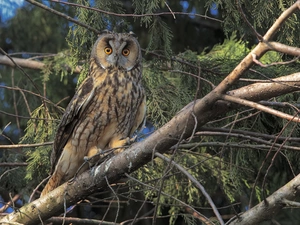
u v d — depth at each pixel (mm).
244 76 10469
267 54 11773
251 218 8531
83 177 8148
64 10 15047
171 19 15102
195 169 11805
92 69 9602
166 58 10680
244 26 10078
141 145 7719
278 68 10828
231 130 7543
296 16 9539
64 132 9422
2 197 12227
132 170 7887
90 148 9391
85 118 9312
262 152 11641
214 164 11844
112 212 14445
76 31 10102
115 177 7965
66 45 15445
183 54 11438
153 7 9375
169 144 7609
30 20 15594
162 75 11391
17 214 8422
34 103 14438
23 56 15852
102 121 9305
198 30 15516
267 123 10594
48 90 14594
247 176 12414
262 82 7137
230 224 8633
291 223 13180
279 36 9805
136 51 9703
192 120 7383
